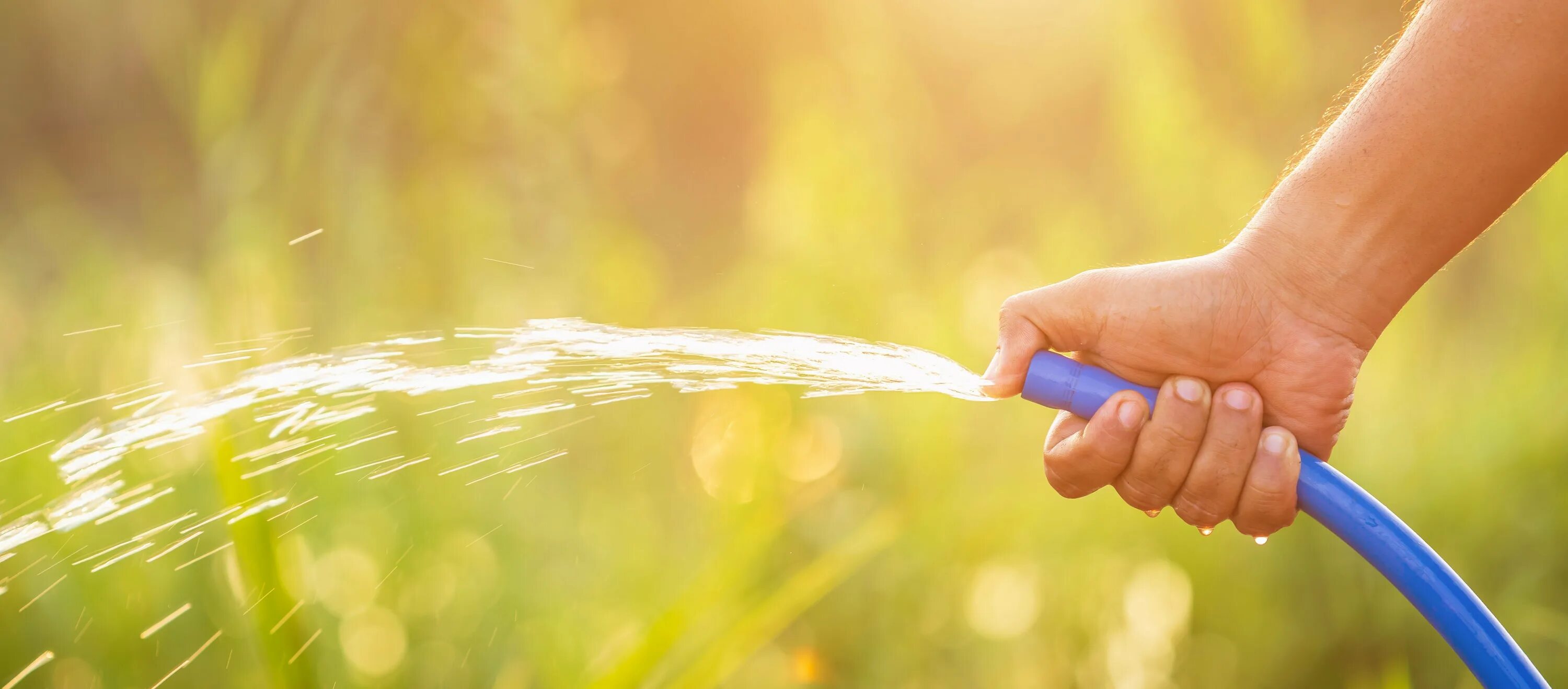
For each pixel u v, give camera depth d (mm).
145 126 2174
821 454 1469
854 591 1386
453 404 1450
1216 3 1669
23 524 964
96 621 1263
